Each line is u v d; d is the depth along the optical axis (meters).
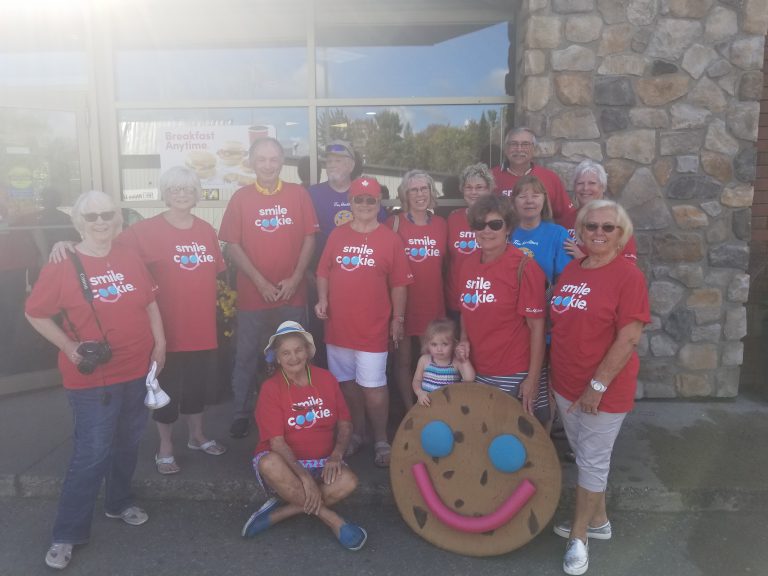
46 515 3.40
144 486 3.54
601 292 2.69
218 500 3.53
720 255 4.52
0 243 4.80
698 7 4.32
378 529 3.28
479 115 4.90
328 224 4.16
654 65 4.37
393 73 4.93
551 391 3.39
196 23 4.93
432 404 3.15
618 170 4.45
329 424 3.27
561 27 4.34
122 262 2.99
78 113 4.95
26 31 4.92
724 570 2.92
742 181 4.46
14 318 4.90
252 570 2.94
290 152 5.01
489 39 4.84
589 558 3.00
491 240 2.97
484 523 2.95
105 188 5.07
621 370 2.74
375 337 3.54
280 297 3.83
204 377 3.76
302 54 4.93
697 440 3.99
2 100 4.75
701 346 4.61
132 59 4.99
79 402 2.91
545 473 2.96
